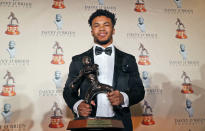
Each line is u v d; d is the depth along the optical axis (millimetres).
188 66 2875
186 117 2783
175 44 2896
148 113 2740
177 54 2881
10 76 2668
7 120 2598
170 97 2795
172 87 2814
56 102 2678
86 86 2182
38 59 2721
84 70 2020
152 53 2850
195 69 2879
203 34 2953
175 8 2967
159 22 2916
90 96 1985
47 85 2693
